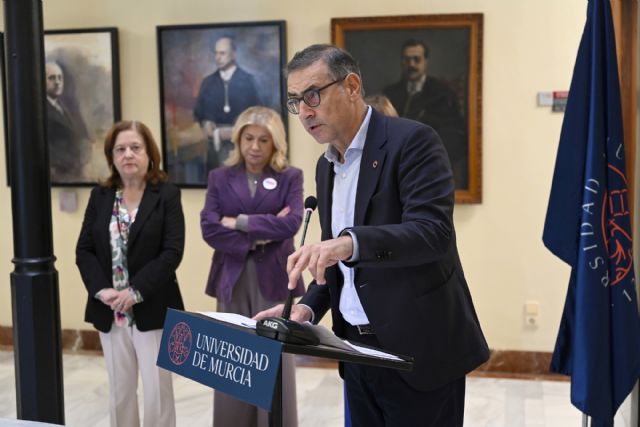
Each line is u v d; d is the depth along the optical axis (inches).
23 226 111.2
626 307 111.3
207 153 209.6
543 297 199.5
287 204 148.7
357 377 91.4
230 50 205.8
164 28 208.1
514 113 196.4
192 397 182.1
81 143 215.5
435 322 84.7
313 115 82.9
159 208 140.4
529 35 194.1
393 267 82.0
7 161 222.5
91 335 221.3
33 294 110.7
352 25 199.0
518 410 172.2
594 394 110.4
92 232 140.5
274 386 60.6
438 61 196.5
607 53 111.7
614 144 111.6
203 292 213.8
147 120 213.5
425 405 86.2
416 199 80.0
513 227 199.0
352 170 88.0
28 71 109.7
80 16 213.9
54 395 113.3
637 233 121.6
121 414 139.7
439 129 197.9
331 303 91.4
